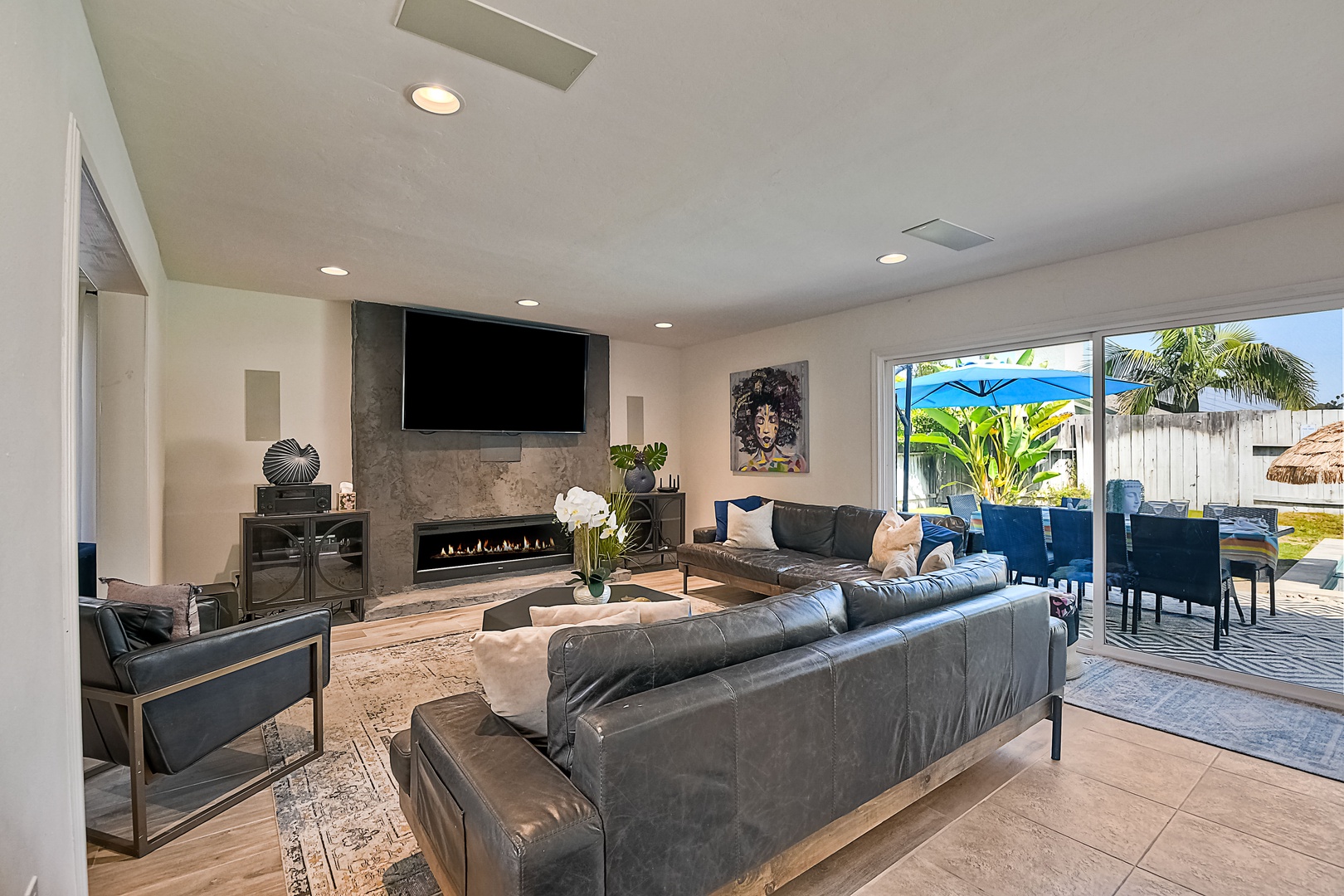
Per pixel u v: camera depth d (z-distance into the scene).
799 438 5.65
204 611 2.76
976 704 2.13
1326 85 1.94
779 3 1.56
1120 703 3.03
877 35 1.70
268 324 4.66
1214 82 1.93
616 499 4.55
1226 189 2.75
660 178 2.63
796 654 1.65
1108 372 3.71
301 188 2.72
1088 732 2.72
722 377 6.55
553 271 4.05
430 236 3.34
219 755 2.54
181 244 3.48
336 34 1.69
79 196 1.48
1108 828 2.02
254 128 2.20
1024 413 4.25
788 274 4.11
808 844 1.64
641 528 6.46
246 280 4.28
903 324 4.77
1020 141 2.31
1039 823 2.04
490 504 5.62
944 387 4.72
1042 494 4.17
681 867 1.36
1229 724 2.78
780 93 1.99
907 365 4.96
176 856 1.88
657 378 6.94
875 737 1.78
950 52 1.78
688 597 5.37
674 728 1.34
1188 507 3.42
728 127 2.20
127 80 1.90
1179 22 1.65
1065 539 4.01
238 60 1.80
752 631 1.66
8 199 1.04
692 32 1.68
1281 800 2.18
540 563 5.86
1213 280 3.26
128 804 2.18
